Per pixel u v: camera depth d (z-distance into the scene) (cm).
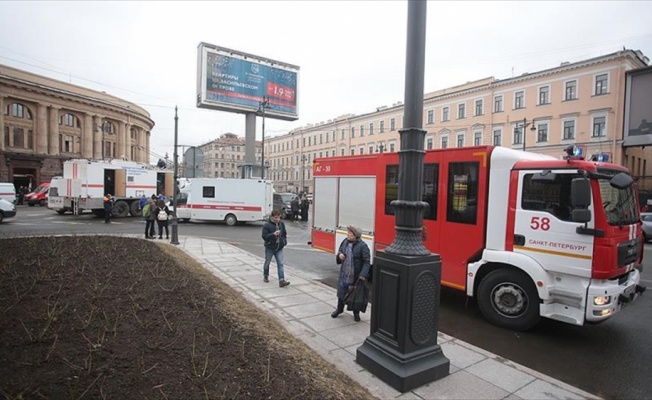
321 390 336
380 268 407
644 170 3984
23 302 468
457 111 4647
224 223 2227
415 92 382
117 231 1630
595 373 440
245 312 542
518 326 568
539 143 3919
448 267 660
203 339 407
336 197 903
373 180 806
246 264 988
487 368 421
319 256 1192
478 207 619
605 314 501
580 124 3644
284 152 8506
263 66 3416
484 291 604
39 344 360
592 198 500
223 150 10944
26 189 4134
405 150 390
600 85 3531
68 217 2291
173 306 505
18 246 832
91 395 285
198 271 818
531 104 3984
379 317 408
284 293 716
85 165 2202
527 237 560
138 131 6481
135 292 548
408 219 391
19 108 4681
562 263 522
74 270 642
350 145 6538
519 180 573
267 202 2156
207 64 3127
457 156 651
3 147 4497
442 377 395
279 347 423
